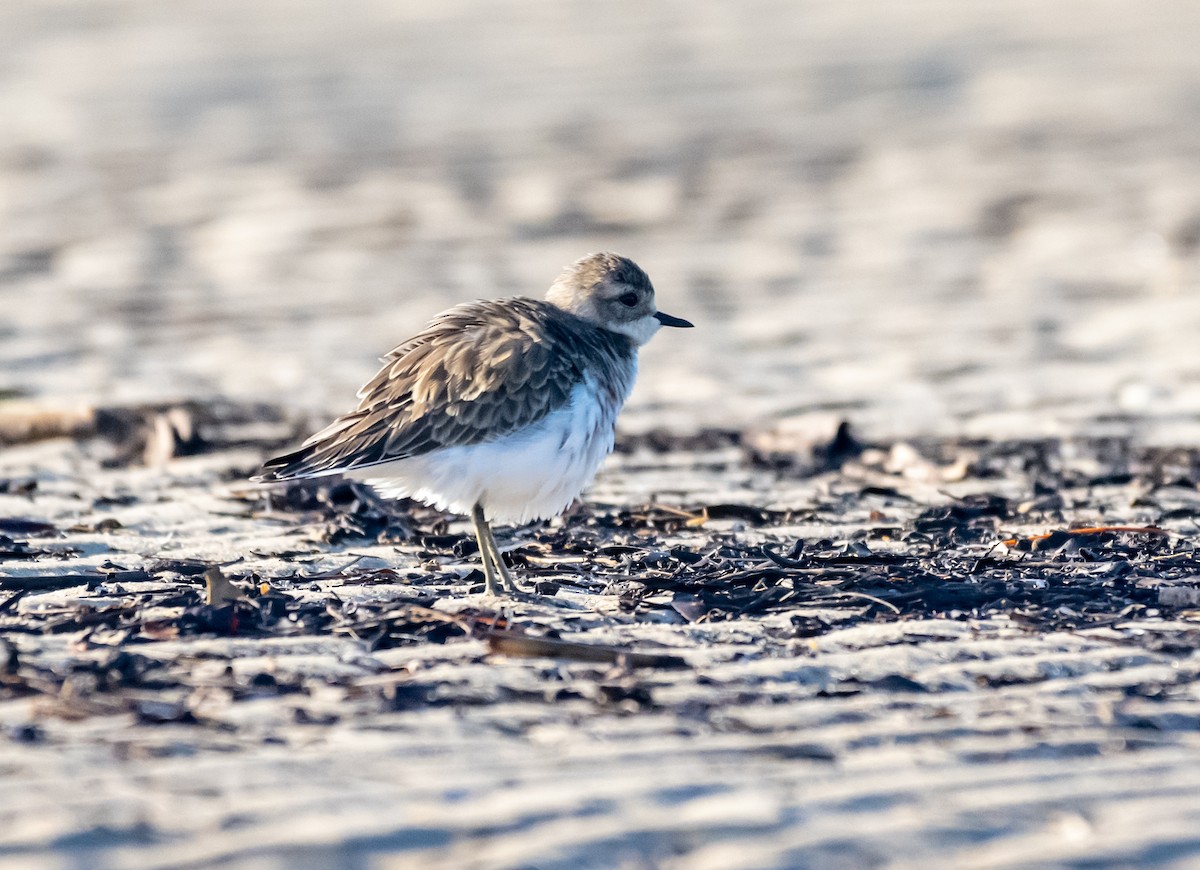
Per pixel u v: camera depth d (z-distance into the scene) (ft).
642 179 82.28
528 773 18.25
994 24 127.03
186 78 110.63
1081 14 130.31
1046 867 15.92
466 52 117.19
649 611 25.75
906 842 16.46
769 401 46.21
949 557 29.63
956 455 38.88
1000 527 32.27
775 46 118.93
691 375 49.62
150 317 56.90
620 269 32.24
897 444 39.75
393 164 85.97
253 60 116.57
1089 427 42.22
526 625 24.70
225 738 19.31
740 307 59.00
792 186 80.69
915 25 126.93
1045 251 67.51
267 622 24.39
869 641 23.94
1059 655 23.20
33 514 32.94
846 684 21.99
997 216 74.08
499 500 28.17
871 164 85.35
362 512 33.22
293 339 53.52
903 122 95.45
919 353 51.98
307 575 28.09
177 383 47.32
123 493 34.94
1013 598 26.16
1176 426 42.06
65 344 52.65
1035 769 18.60
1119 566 28.14
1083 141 89.66
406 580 28.04
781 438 40.57
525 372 27.84
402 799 17.34
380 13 135.74
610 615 25.54
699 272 64.54
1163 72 107.86
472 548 30.83
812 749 19.30
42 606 25.58
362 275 63.67
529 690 21.49
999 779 18.25
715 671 22.48
